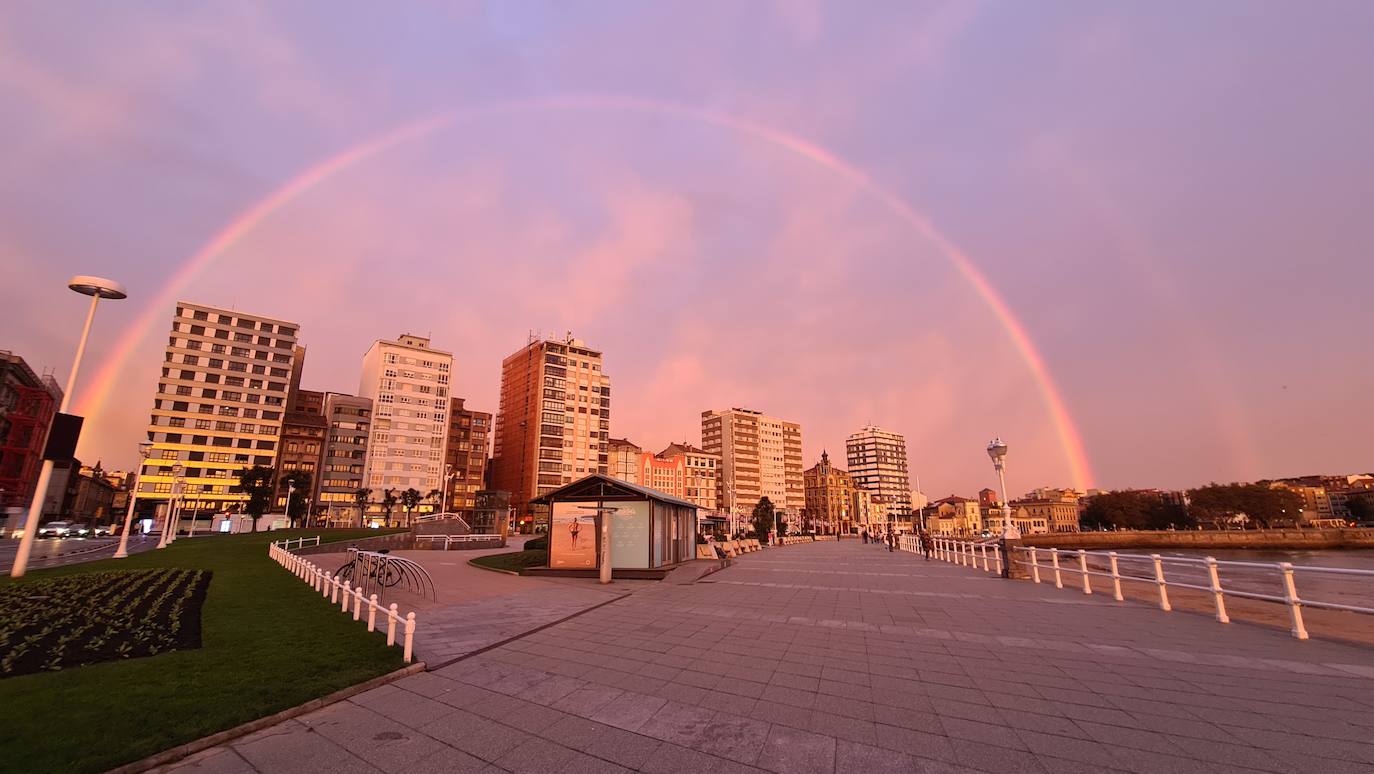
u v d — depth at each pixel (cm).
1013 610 1235
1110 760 472
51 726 520
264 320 10444
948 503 18850
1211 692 643
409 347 11519
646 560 1975
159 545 3350
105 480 14262
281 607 1213
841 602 1383
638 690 686
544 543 3338
